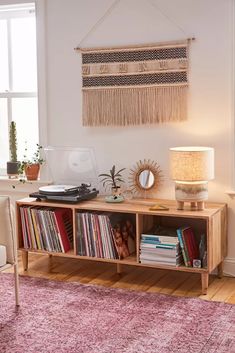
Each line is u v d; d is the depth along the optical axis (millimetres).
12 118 4391
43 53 4051
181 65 3623
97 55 3865
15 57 4328
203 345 2561
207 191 3416
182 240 3336
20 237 3793
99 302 3119
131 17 3748
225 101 3541
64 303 3107
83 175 3988
